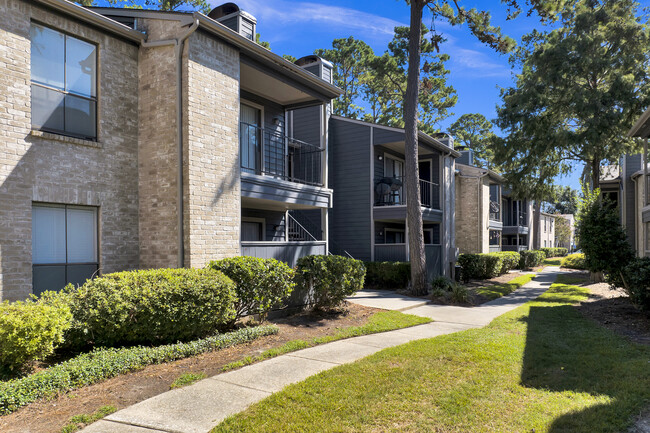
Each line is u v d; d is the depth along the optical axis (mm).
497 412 4266
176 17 8578
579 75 19594
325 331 8211
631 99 17656
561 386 5043
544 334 7855
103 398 4637
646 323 8719
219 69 9195
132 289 6176
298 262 9875
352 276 9922
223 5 12000
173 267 8453
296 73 11250
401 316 9914
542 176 22625
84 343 6051
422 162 20844
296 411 4277
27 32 7176
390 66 30000
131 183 8828
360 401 4516
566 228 58219
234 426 3949
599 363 5895
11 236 6844
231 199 9258
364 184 17438
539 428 3906
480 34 14422
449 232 20250
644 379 5129
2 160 6770
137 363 5559
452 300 12742
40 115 7445
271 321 8820
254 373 5543
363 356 6426
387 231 19266
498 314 10648
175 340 6656
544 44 20484
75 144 7867
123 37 8750
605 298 12727
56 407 4391
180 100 8508
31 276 7090
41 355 5160
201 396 4730
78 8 7684
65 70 7867
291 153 14977
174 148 8586
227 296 6965
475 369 5594
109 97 8500
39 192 7262
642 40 18594
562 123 21469
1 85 6789
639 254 18891
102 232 8266
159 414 4250
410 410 4312
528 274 24125
